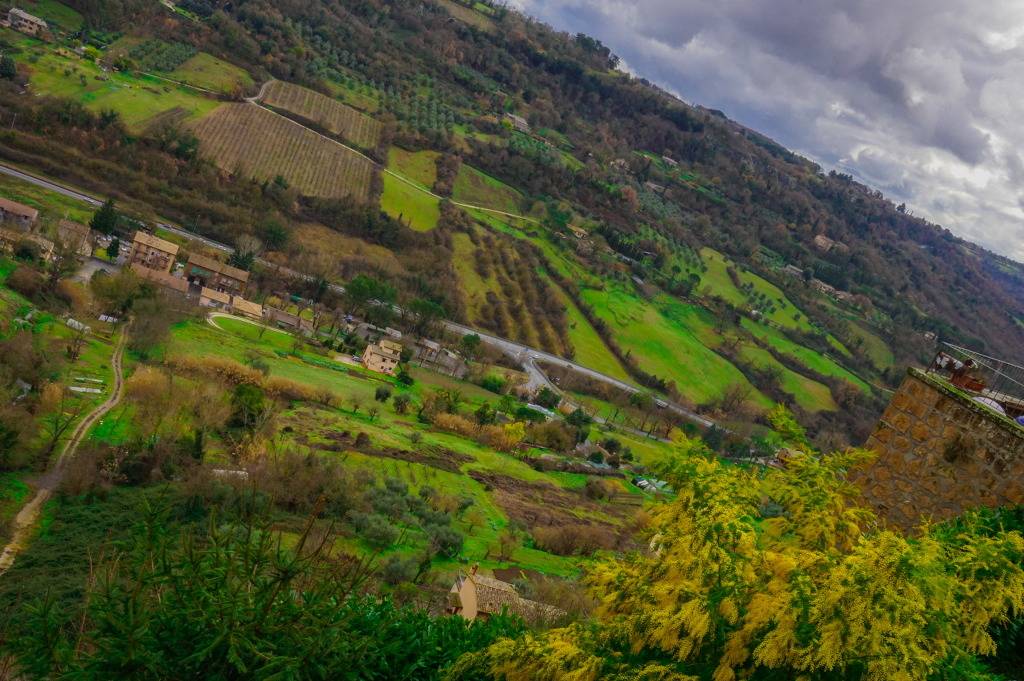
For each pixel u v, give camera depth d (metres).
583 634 10.50
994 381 14.83
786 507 10.94
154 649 10.23
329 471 57.56
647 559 10.91
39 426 54.12
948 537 10.96
